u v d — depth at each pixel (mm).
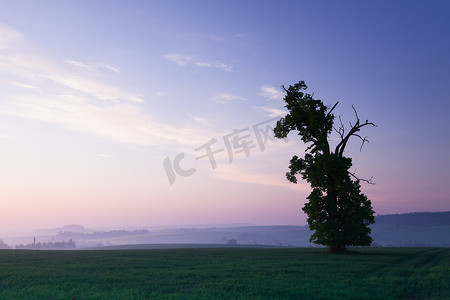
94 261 36500
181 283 22578
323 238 47656
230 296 18469
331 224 47344
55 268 29797
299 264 33750
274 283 22516
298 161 49719
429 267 33344
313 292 19797
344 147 50844
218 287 21047
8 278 24109
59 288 20562
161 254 48312
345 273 27391
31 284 21922
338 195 48438
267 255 46094
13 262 35000
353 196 47469
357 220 46875
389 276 26141
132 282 22766
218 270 29000
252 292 19609
